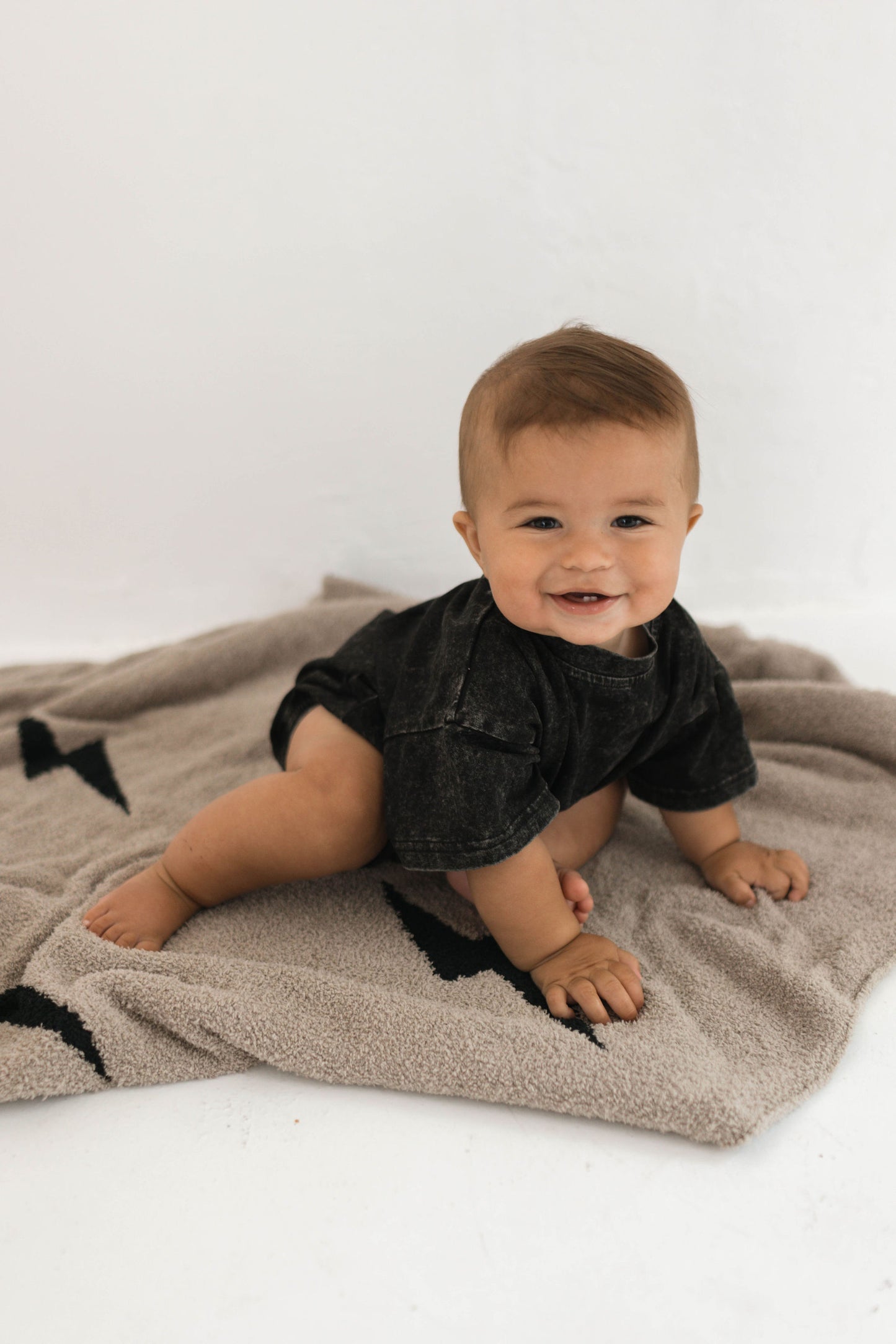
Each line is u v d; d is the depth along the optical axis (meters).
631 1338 0.70
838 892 1.15
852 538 2.07
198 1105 0.91
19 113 1.73
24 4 1.67
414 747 0.98
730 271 1.88
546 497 0.88
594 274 1.87
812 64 1.75
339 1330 0.71
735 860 1.18
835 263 1.88
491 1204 0.80
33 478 1.95
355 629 1.82
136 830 1.32
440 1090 0.90
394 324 1.88
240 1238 0.78
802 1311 0.71
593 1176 0.82
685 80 1.75
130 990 0.96
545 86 1.75
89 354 1.88
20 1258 0.77
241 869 1.08
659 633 1.06
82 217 1.80
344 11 1.69
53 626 2.05
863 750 1.43
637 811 1.38
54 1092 0.90
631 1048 0.91
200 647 1.75
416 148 1.78
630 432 0.87
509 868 0.98
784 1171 0.82
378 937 1.09
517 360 0.93
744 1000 0.99
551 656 0.98
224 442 1.95
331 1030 0.93
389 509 2.01
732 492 2.02
